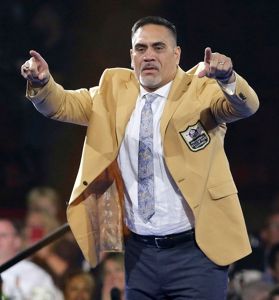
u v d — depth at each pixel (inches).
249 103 581.0
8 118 1520.7
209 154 601.0
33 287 1053.8
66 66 1505.9
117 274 992.9
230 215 603.5
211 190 601.0
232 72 570.6
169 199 604.1
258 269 1092.5
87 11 1514.5
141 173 606.5
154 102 609.6
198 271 608.1
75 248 1109.7
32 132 1509.6
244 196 1476.4
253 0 1567.4
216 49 1537.9
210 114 605.0
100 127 614.5
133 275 625.9
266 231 1135.6
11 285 1048.8
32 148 1499.8
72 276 995.3
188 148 599.5
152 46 602.5
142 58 601.9
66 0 1534.2
